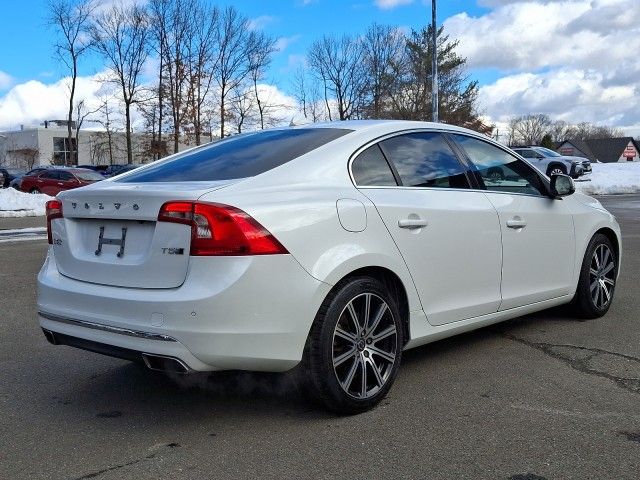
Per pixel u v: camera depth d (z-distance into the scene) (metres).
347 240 3.48
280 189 3.41
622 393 3.84
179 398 3.89
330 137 3.93
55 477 2.92
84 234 3.59
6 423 3.55
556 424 3.40
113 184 3.78
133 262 3.30
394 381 3.86
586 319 5.58
